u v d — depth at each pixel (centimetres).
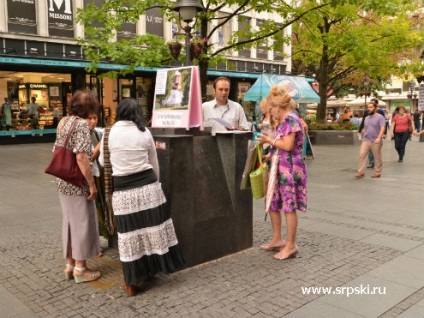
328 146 1858
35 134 1934
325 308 349
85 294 381
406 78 1969
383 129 997
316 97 1628
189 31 930
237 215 483
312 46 1969
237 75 2628
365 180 983
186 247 435
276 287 390
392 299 364
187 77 440
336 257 466
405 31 1652
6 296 378
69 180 386
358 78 2705
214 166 460
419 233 556
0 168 1162
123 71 1109
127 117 376
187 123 433
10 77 1853
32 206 721
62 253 488
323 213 665
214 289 387
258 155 461
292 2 1434
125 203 370
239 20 1238
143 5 1062
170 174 413
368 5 992
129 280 369
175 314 341
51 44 1903
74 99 402
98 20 1109
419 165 1255
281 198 469
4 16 1767
